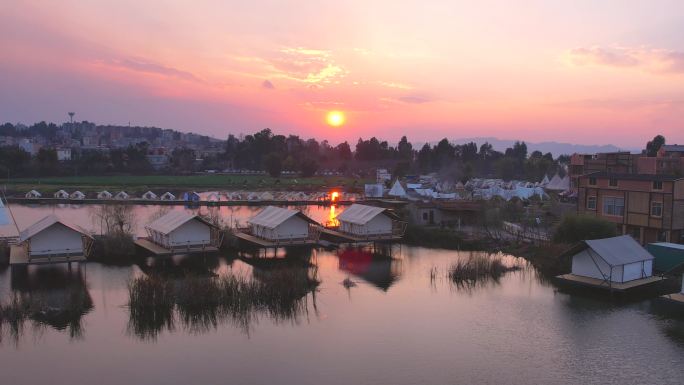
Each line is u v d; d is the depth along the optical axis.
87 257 55.69
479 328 37.81
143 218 89.50
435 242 70.94
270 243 60.56
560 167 193.62
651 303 43.00
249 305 41.56
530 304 43.28
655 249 48.50
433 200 102.31
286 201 120.19
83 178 183.62
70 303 40.94
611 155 94.88
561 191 123.69
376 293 46.69
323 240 69.00
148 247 57.00
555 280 50.56
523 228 73.06
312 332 37.00
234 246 65.19
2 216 72.69
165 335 36.38
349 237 66.12
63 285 47.88
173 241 55.66
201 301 41.00
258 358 32.66
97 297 44.66
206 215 80.75
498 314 40.88
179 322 38.75
